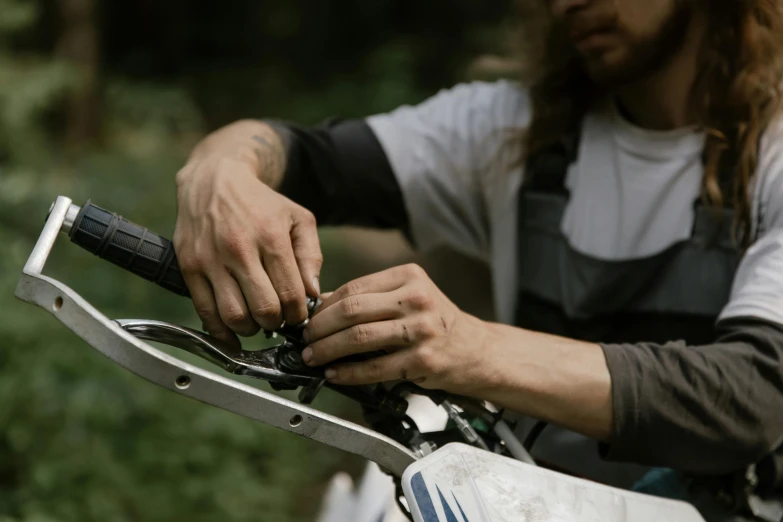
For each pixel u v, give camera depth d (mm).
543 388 1021
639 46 1267
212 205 1039
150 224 5305
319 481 3402
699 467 1080
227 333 1012
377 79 9586
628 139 1351
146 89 8875
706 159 1285
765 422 1057
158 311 4195
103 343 827
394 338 961
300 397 1015
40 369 2959
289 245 1017
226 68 11672
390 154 1486
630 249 1328
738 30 1270
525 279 1437
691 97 1312
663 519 1033
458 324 993
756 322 1098
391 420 1063
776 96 1269
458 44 11234
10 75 6188
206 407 3223
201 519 2857
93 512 2643
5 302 3209
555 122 1425
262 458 3312
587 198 1376
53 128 7598
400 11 11938
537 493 981
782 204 1213
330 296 1012
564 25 1333
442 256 5445
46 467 2701
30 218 4617
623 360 1049
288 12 12109
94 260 4418
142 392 3133
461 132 1504
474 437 1045
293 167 1385
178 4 11703
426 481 932
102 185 5836
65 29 7785
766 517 1146
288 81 11367
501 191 1464
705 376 1043
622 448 1055
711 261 1276
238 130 1358
